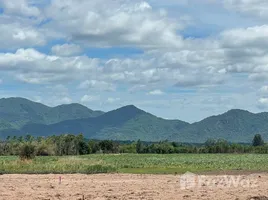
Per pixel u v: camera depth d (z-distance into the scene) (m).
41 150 126.25
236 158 110.81
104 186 37.38
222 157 118.56
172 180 45.34
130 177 49.97
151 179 46.75
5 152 130.62
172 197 29.02
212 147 176.88
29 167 58.47
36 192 31.86
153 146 179.50
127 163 86.88
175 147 183.00
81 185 38.38
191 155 141.12
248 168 73.06
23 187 36.03
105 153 167.38
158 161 95.38
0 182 41.31
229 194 30.81
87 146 156.00
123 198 28.42
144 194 30.67
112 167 62.59
